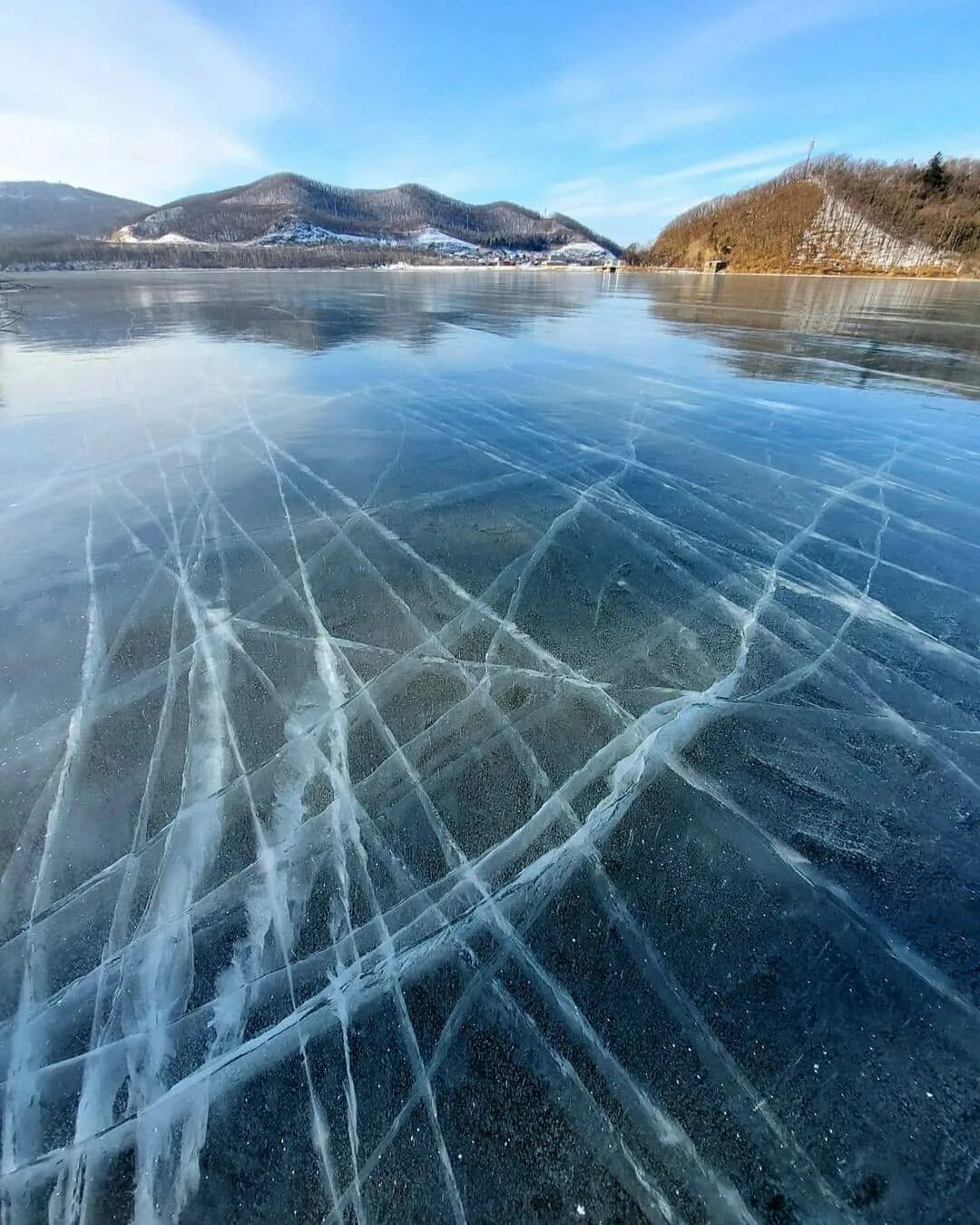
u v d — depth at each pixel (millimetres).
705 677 2318
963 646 2531
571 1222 1024
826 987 1355
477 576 2992
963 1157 1102
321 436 4934
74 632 2512
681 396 6312
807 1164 1091
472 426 5273
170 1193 1067
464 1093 1181
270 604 2727
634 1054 1235
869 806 1797
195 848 1655
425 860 1626
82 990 1361
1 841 1664
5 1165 1104
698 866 1611
